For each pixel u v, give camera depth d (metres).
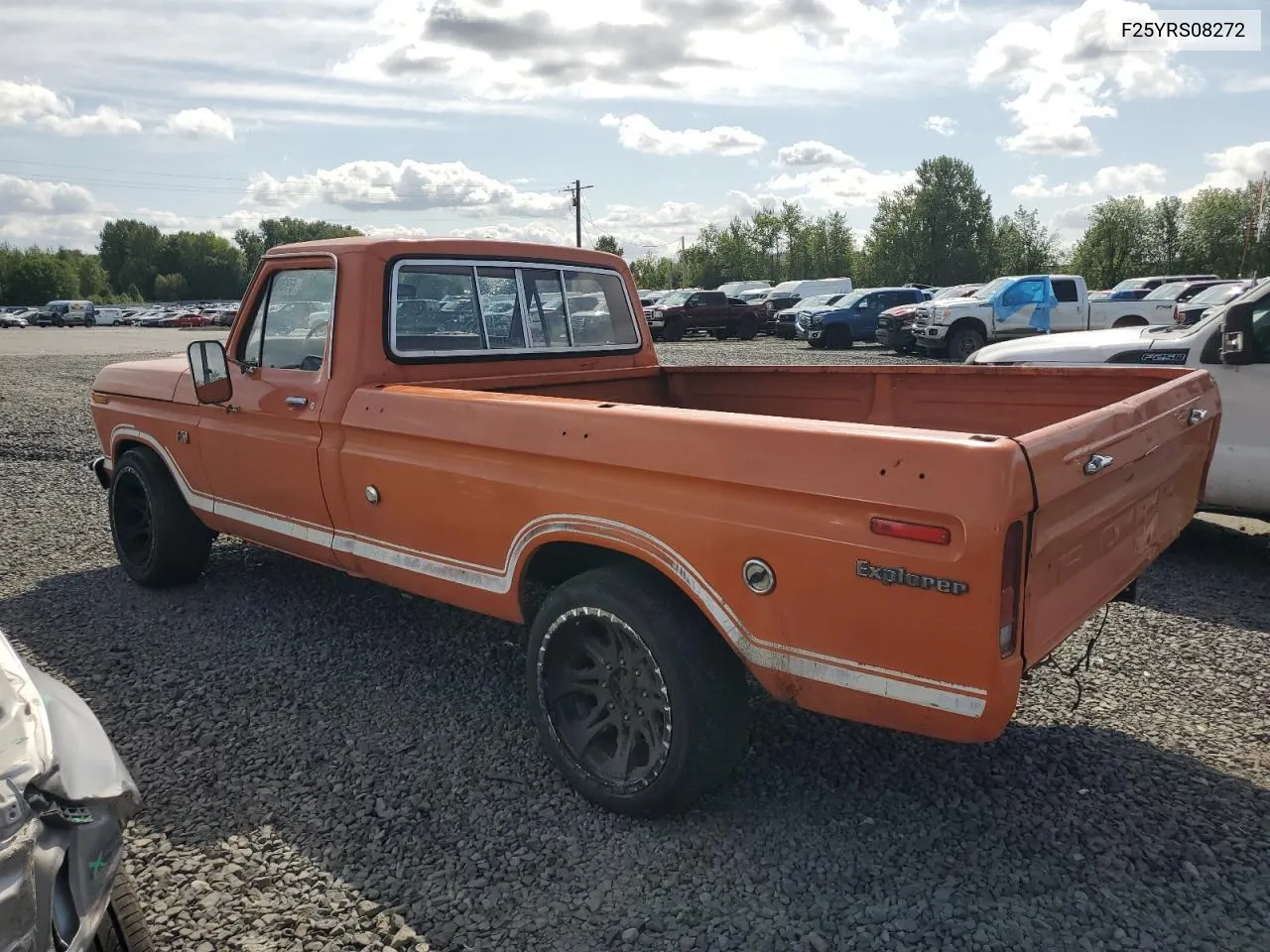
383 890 2.69
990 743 3.46
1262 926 2.47
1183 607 4.87
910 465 2.28
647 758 2.95
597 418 2.89
